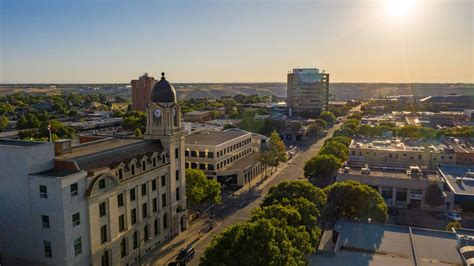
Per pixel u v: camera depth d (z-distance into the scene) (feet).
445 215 366.43
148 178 279.69
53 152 230.68
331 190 301.43
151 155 284.20
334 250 236.22
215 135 549.54
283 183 284.82
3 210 226.58
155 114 304.71
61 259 214.69
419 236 256.93
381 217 291.17
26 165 215.72
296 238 207.10
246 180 477.77
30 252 223.10
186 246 294.25
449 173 425.69
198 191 338.54
